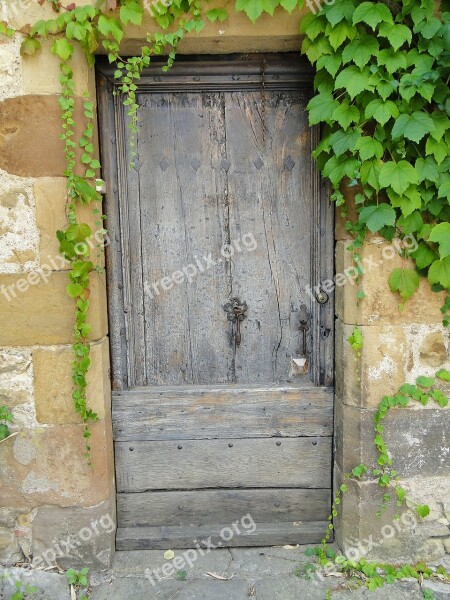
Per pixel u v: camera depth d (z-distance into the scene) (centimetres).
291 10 194
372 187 206
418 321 219
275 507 246
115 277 232
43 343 213
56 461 220
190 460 243
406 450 225
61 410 217
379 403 223
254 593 214
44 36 195
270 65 222
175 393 238
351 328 222
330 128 211
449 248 200
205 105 228
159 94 226
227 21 204
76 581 220
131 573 226
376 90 200
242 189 232
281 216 233
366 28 200
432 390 222
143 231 232
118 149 225
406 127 193
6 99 200
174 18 202
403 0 193
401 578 222
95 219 214
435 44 193
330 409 241
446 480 226
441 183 202
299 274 236
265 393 239
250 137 229
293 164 231
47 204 206
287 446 243
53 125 202
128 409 238
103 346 224
